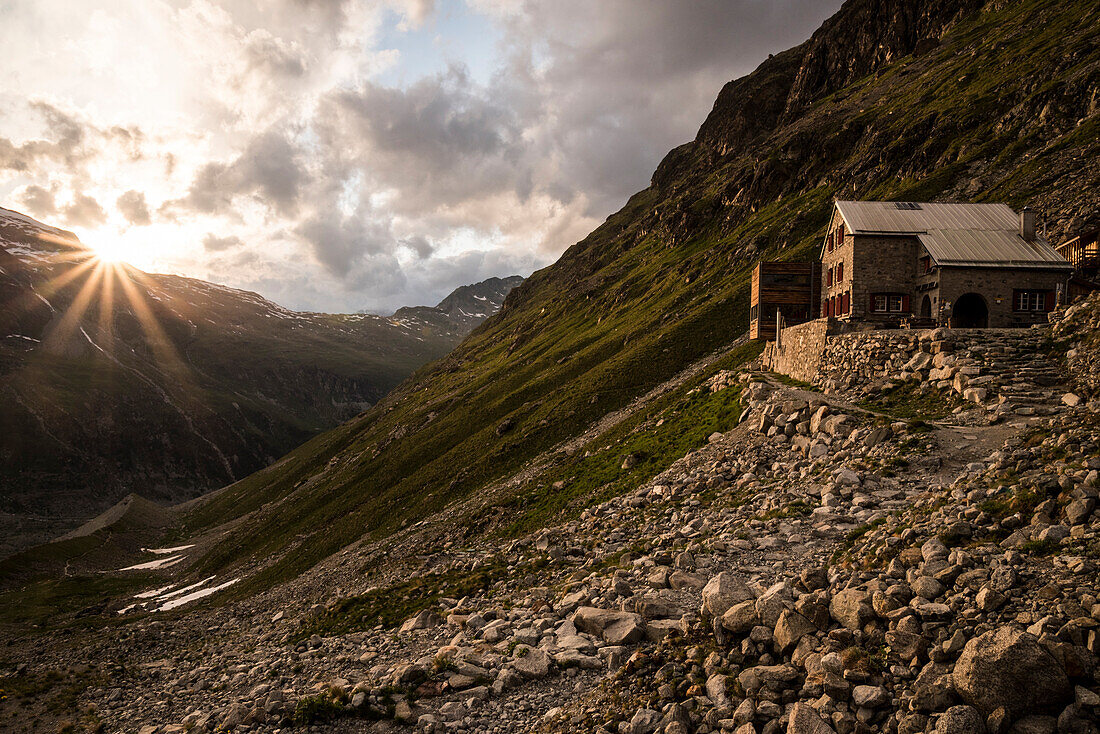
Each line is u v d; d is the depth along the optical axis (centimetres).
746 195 16362
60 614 9469
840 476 2250
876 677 970
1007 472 1592
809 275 6394
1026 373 2664
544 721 1238
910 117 13050
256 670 2098
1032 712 810
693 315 9781
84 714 2356
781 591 1333
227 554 11956
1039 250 4597
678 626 1412
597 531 2972
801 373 4331
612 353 11606
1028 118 9425
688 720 1066
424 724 1298
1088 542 1084
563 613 1816
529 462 7725
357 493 11562
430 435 13100
